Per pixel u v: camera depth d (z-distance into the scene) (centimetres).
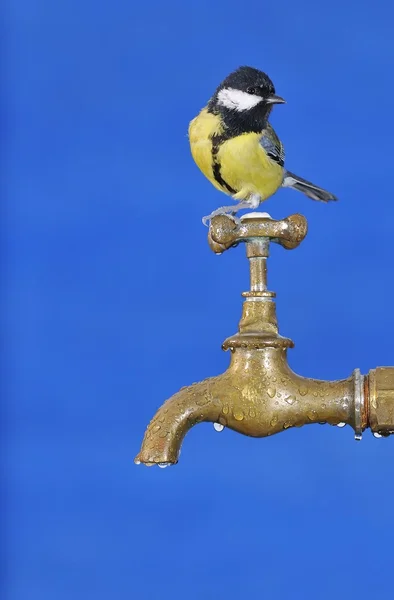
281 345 411
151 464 398
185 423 407
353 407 396
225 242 412
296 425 408
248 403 406
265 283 418
